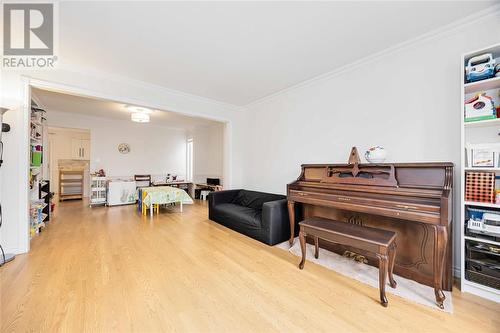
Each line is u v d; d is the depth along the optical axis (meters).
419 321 1.42
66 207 5.34
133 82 3.25
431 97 2.11
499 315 1.47
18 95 2.44
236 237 3.11
